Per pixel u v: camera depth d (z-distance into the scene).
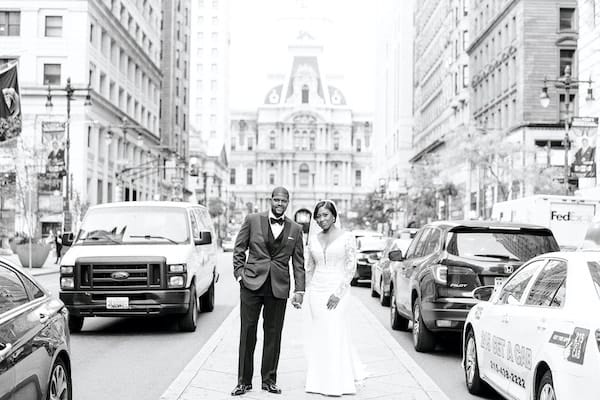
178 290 13.34
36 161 41.38
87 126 53.00
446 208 63.66
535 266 7.52
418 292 11.77
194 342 12.83
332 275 8.73
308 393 8.63
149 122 77.25
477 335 8.57
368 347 12.12
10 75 27.66
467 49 65.38
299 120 173.12
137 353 11.68
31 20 53.12
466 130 45.59
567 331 5.88
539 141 48.53
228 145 157.25
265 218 8.51
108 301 13.08
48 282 26.95
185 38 99.69
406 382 9.33
